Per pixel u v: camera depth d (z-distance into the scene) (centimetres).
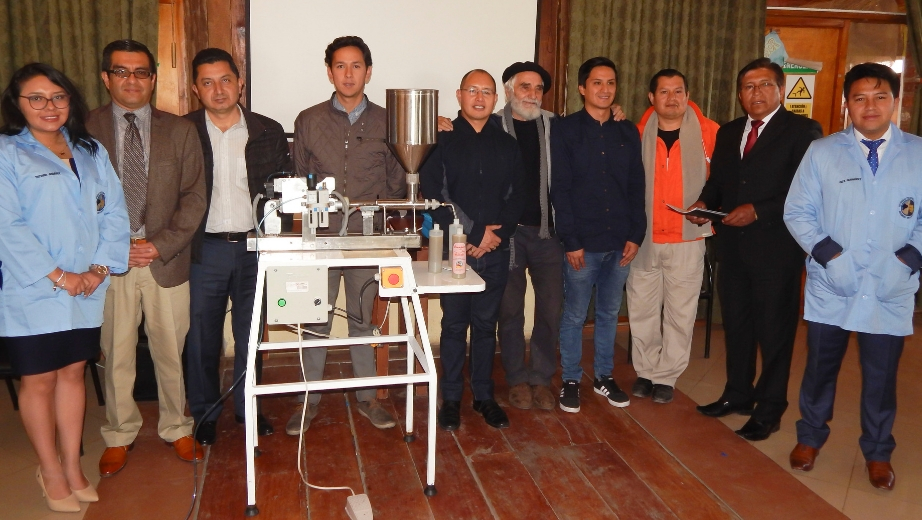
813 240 243
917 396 337
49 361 209
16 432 285
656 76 308
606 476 253
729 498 239
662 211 313
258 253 232
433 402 233
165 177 246
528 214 298
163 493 238
